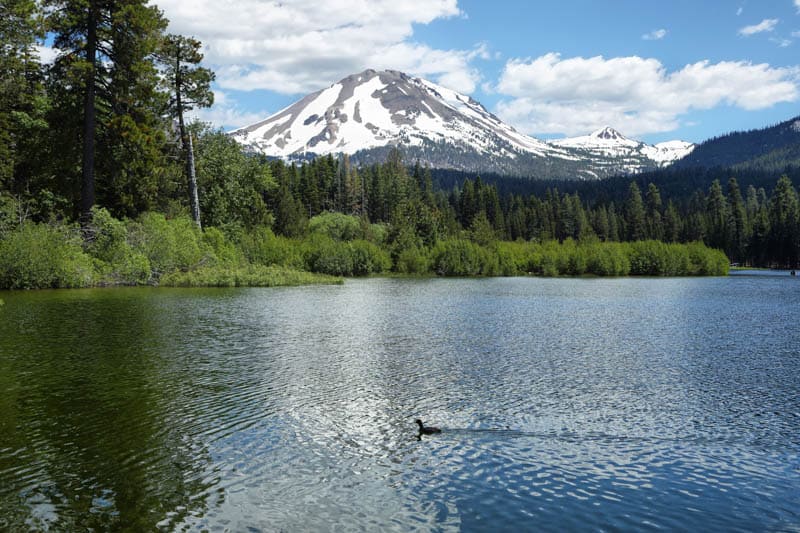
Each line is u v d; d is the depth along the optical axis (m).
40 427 12.47
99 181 49.47
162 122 52.47
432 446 11.92
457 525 8.73
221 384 16.23
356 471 10.59
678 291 57.84
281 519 8.81
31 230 41.25
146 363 18.58
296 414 13.73
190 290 45.00
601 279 86.38
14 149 45.91
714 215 154.62
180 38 52.19
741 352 22.59
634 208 162.75
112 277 45.47
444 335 25.92
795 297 49.81
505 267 98.19
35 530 8.34
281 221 104.31
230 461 10.88
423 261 92.81
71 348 20.62
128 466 10.58
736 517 9.12
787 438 12.74
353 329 27.09
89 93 43.09
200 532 8.41
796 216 130.12
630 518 9.04
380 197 149.12
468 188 158.75
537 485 10.16
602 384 17.25
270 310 33.78
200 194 62.69
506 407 14.71
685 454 11.76
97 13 42.34
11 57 42.06
